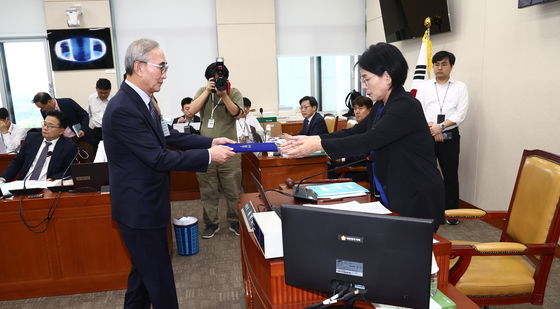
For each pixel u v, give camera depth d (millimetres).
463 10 3984
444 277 1340
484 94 3723
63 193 2596
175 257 3191
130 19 6059
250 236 1468
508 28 3373
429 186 1592
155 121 1872
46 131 3027
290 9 6430
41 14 5840
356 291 988
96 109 5188
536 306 2324
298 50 6547
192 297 2580
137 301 2004
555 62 2914
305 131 4168
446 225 3701
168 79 6297
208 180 3510
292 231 1035
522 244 1705
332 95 6883
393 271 950
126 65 1787
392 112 1531
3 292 2576
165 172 1865
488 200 3730
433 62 3742
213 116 3430
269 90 6426
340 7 6555
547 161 1852
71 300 2572
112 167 1812
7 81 6066
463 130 4059
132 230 1817
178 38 6223
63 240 2578
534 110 3129
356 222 960
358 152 1540
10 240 2531
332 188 1872
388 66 1516
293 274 1066
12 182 2887
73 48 5812
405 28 4891
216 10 6133
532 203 1859
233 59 6258
